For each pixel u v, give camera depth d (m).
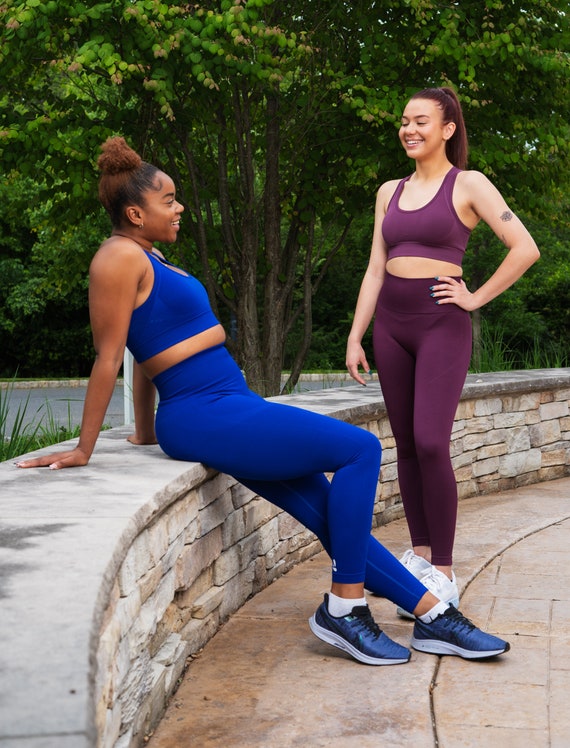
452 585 3.36
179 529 2.89
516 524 5.09
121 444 3.54
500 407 6.14
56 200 9.80
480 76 8.91
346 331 24.52
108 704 2.00
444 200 3.34
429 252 3.35
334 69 8.48
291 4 8.55
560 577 4.02
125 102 8.60
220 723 2.57
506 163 9.27
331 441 2.93
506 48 8.36
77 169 8.22
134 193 2.96
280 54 8.30
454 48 8.08
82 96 8.88
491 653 2.97
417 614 3.09
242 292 8.97
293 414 2.96
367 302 3.64
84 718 1.21
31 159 8.49
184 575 2.96
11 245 23.02
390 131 8.66
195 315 3.06
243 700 2.73
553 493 6.08
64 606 1.61
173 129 8.55
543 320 20.73
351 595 3.01
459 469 5.82
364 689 2.79
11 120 8.70
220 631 3.37
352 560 2.98
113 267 2.85
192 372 3.05
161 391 3.11
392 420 3.57
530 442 6.41
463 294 3.30
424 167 3.44
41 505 2.40
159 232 3.01
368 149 8.66
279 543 4.14
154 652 2.69
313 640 3.26
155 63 7.59
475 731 2.49
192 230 8.99
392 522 5.32
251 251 8.88
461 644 3.01
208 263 8.96
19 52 7.91
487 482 6.07
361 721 2.57
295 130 8.79
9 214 11.42
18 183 12.09
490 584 3.94
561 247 20.03
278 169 8.96
